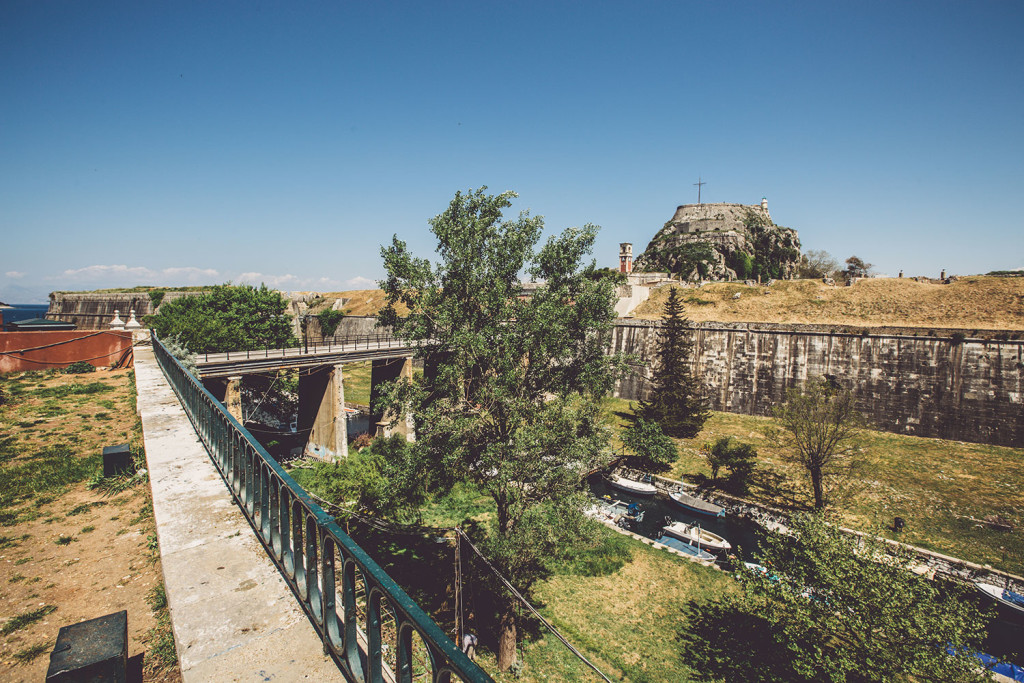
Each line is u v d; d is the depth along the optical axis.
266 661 2.77
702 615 18.34
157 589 5.77
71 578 5.97
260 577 3.60
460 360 14.99
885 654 12.34
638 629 17.44
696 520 27.34
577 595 19.44
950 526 23.73
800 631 14.25
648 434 32.81
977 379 33.78
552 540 15.07
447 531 21.80
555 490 14.95
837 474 27.38
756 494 28.48
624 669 15.36
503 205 15.75
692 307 52.50
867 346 38.16
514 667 14.94
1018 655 16.77
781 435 33.06
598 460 15.67
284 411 46.16
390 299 15.94
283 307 50.12
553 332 14.76
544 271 15.84
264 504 4.04
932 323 39.88
